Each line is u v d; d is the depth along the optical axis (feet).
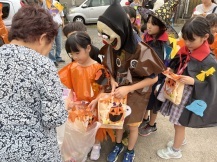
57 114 3.93
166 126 9.39
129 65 5.96
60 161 4.77
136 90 6.33
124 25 5.26
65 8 36.04
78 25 7.52
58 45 15.94
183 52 6.60
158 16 6.82
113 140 7.48
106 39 5.36
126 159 7.30
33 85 3.76
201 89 6.20
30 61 3.76
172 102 6.61
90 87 6.68
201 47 6.17
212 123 6.72
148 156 7.81
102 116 6.13
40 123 4.08
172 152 7.66
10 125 3.90
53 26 4.04
